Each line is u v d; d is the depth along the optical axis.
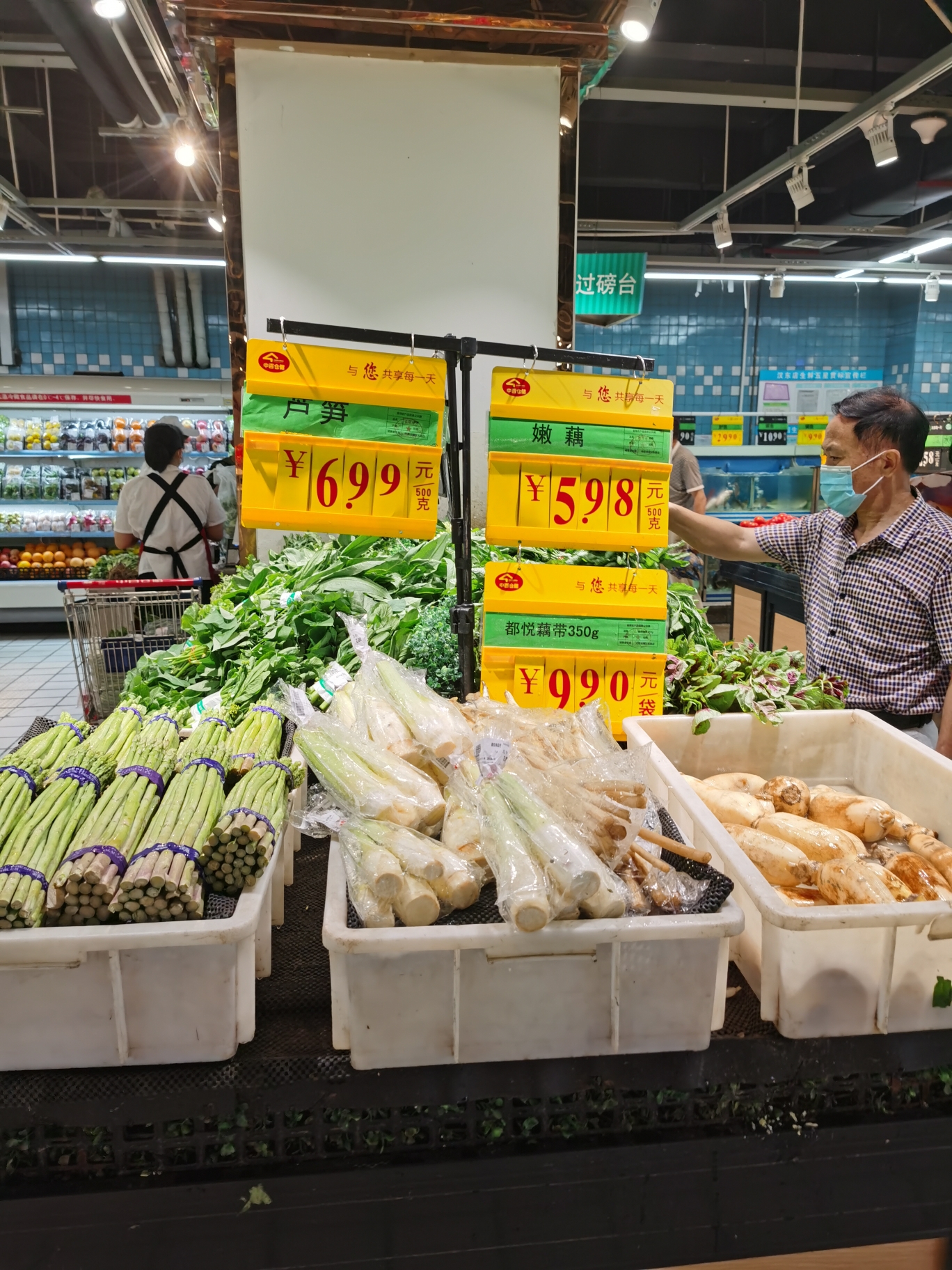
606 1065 1.08
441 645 1.93
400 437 1.64
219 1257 1.05
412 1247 1.08
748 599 6.22
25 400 8.41
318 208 3.11
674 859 1.19
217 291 9.70
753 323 10.70
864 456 2.27
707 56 6.66
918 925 1.07
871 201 7.59
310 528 1.64
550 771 1.27
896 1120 1.13
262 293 3.16
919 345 10.52
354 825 1.17
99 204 7.10
